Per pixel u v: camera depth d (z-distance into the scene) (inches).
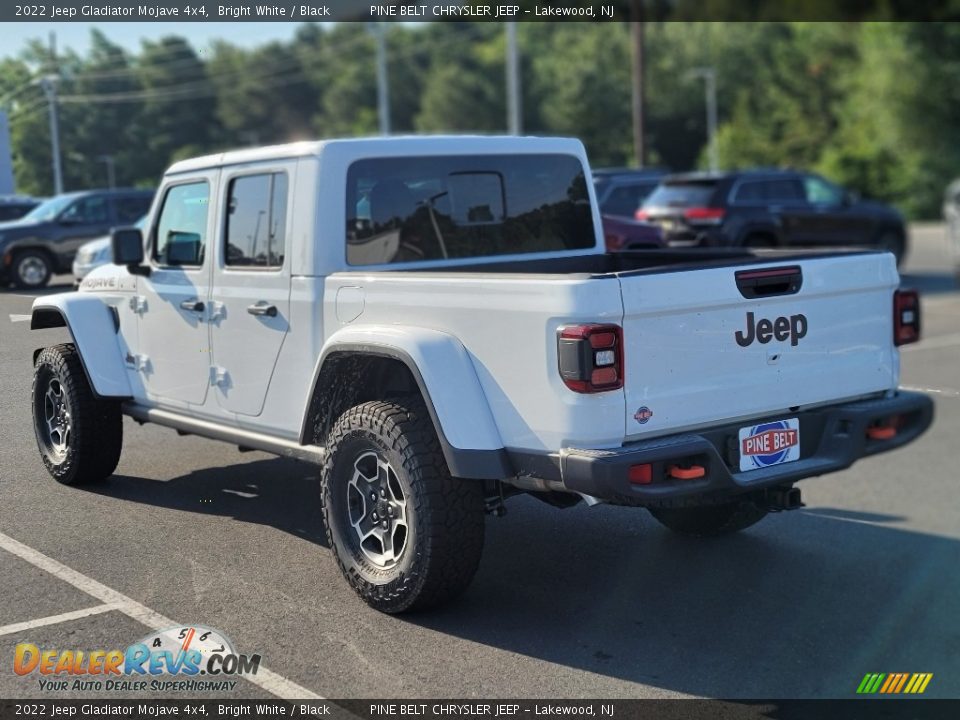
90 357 228.5
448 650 164.6
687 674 159.5
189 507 226.1
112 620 169.8
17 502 226.1
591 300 152.7
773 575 204.1
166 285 220.7
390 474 174.7
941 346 498.0
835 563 211.9
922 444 328.8
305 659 159.0
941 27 1749.5
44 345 239.5
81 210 403.2
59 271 377.1
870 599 191.9
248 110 1888.5
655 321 158.9
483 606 182.7
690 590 194.4
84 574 187.8
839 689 156.0
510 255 223.0
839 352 183.2
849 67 2183.8
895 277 190.7
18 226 381.7
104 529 211.0
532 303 157.8
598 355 153.3
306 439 193.2
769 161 2281.0
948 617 183.9
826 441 180.4
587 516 238.4
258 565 195.5
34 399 238.7
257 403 204.1
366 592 176.2
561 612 181.3
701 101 2556.6
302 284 193.2
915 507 255.9
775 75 2418.8
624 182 702.5
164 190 226.1
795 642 172.2
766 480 168.4
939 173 1793.8
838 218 700.7
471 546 169.5
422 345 167.8
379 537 177.3
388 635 168.9
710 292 163.5
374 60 3289.9
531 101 2736.2
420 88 3240.7
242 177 206.4
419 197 208.2
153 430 275.0
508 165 222.8
